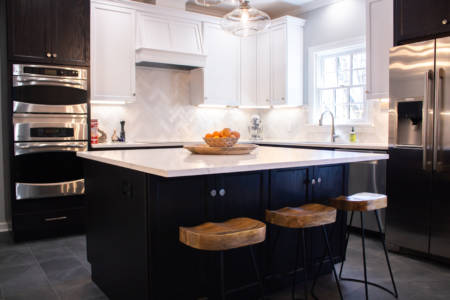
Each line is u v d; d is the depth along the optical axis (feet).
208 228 5.92
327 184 8.83
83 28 13.12
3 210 13.98
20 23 12.03
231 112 18.93
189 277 6.55
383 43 12.79
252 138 18.83
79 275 9.57
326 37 16.38
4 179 13.83
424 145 10.15
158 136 16.78
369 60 13.24
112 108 15.60
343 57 16.15
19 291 8.57
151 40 14.93
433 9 10.16
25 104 12.16
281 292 8.32
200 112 17.94
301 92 17.28
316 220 6.64
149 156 8.11
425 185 10.37
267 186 7.63
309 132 17.15
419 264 10.14
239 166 6.06
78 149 13.07
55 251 11.41
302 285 8.60
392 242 11.21
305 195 8.34
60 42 12.71
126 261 7.08
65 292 8.54
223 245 5.28
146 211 6.16
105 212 8.20
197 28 16.28
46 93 12.50
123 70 14.48
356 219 13.10
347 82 16.01
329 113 16.48
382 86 12.90
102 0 13.91
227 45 17.07
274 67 17.15
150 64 15.56
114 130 15.35
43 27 12.41
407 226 10.82
